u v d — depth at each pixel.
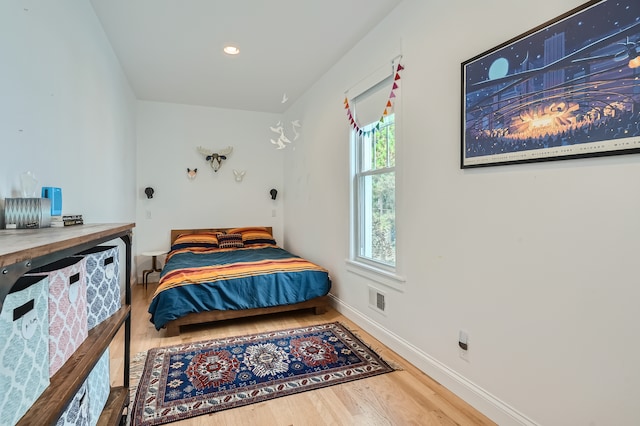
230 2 2.42
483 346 1.80
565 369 1.42
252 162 5.37
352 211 3.21
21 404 0.75
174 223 4.96
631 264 1.21
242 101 4.83
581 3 1.35
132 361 2.36
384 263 2.78
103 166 2.71
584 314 1.35
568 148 1.39
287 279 3.27
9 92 1.28
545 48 1.47
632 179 1.21
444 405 1.87
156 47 3.10
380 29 2.70
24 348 0.77
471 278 1.87
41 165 1.56
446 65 2.03
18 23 1.34
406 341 2.42
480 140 1.79
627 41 1.21
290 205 5.12
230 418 1.74
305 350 2.56
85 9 2.24
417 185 2.29
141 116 4.76
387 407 1.84
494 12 1.72
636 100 1.18
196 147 5.04
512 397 1.64
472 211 1.86
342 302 3.43
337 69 3.47
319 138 3.96
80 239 0.99
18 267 0.68
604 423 1.29
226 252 4.37
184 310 2.85
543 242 1.50
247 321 3.24
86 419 1.21
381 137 2.84
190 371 2.22
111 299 1.46
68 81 1.90
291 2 2.44
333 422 1.71
